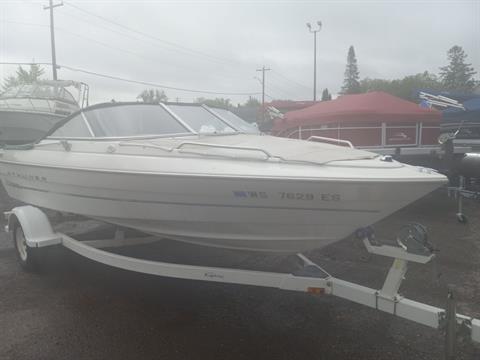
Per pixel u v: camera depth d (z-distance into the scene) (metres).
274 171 2.79
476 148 9.30
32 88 10.00
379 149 7.67
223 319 3.36
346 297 2.83
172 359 2.79
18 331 3.16
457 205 7.53
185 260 4.45
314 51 33.34
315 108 9.30
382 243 2.89
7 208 7.14
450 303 2.40
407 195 2.70
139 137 3.74
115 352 2.87
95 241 4.29
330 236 2.96
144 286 4.00
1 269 4.50
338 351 2.88
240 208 2.93
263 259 4.45
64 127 4.41
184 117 4.01
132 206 3.42
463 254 4.78
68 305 3.61
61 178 3.92
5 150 5.17
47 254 4.28
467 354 2.73
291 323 3.28
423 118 8.15
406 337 3.04
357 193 2.66
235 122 4.37
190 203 3.09
